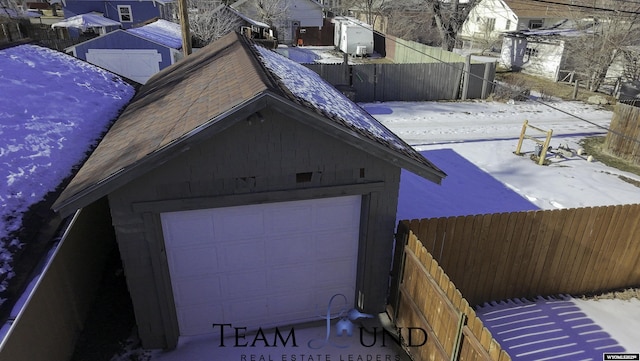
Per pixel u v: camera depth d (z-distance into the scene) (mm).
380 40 35344
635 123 13898
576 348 6328
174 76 9453
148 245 5359
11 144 6262
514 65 30422
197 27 28906
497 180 12352
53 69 9977
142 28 24719
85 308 6633
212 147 5035
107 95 10180
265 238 5918
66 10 33781
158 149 4477
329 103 6535
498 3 41062
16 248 4668
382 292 6672
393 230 6191
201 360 5859
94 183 4535
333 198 5922
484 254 6730
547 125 18203
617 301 7496
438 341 5273
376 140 5410
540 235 6848
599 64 23797
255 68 5855
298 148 5305
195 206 5266
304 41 40406
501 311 7082
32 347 4613
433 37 40156
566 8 37906
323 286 6547
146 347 6027
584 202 11039
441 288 5109
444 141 15820
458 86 22219
